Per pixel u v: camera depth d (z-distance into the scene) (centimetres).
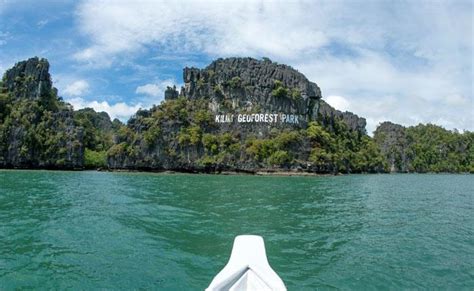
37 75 12800
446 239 1553
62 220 1845
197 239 1459
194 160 11325
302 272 1070
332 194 3888
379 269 1107
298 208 2539
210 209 2370
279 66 13662
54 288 921
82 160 11869
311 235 1602
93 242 1384
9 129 11594
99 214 2055
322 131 12650
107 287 930
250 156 11112
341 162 12619
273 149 11312
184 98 12888
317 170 11325
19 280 970
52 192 3419
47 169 11612
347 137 15638
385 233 1672
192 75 13375
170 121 11762
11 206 2355
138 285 947
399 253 1302
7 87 12800
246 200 3012
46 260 1145
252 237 748
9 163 11419
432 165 19750
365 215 2248
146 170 11450
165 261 1148
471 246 1426
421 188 5300
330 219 2066
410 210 2552
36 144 11556
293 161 11112
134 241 1409
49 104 12862
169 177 7644
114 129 18950
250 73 13238
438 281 1013
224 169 11094
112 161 11438
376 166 16362
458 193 4309
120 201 2727
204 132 12138
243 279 608
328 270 1091
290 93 12738
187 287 937
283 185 5288
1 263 1108
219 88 12925
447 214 2350
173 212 2194
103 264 1112
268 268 638
